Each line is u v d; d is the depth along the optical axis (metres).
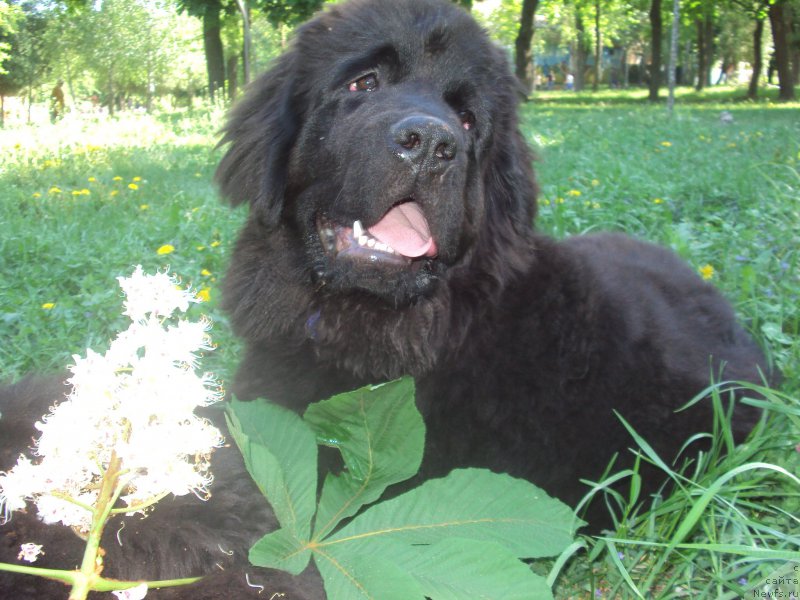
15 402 0.65
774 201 1.64
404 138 0.72
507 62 0.89
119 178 2.12
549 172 2.22
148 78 11.12
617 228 1.60
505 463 0.80
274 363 0.82
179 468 0.41
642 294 0.91
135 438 0.41
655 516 0.75
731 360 0.92
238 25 8.36
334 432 0.52
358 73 0.80
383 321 0.78
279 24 4.57
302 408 0.80
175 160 2.85
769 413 0.86
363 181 0.74
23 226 1.61
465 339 0.79
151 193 2.11
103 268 1.37
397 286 0.76
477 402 0.79
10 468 0.58
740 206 1.73
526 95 0.92
